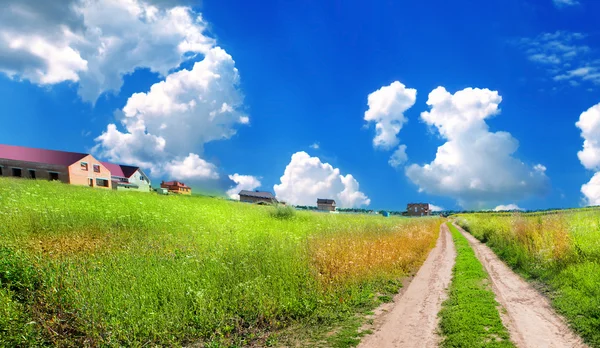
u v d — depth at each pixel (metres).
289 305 7.92
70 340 5.70
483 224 31.33
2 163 40.41
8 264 7.31
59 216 12.60
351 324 7.38
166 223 14.97
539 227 16.78
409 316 7.99
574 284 9.71
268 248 11.55
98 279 7.43
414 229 26.12
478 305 8.53
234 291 8.04
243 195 84.12
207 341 6.36
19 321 5.75
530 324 7.39
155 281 7.85
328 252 11.84
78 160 43.69
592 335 6.59
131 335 6.04
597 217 16.80
